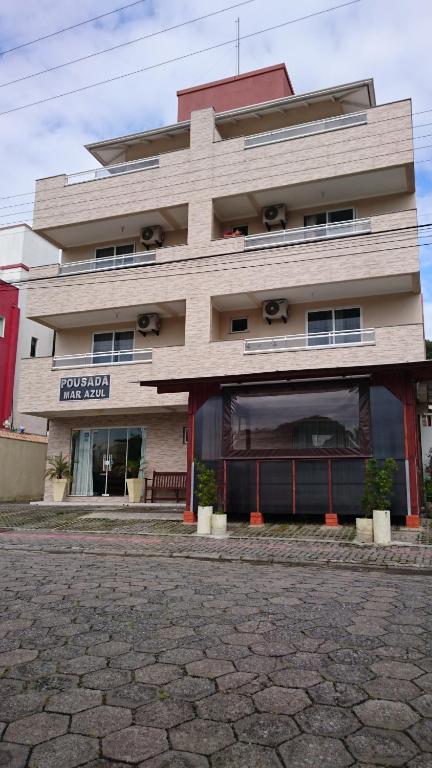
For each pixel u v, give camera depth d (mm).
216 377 14438
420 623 5332
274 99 23469
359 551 10516
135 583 7266
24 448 26516
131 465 21484
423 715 3412
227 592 6715
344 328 20062
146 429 21734
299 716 3396
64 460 22656
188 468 15062
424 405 17797
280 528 13539
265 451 14227
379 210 20547
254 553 10477
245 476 14312
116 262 22672
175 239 23297
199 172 21312
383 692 3736
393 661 4301
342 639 4832
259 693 3721
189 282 20438
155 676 4008
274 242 20562
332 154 19547
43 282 22609
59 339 24141
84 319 22984
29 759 2912
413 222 18016
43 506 20516
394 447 13227
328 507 13523
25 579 7543
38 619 5441
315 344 20141
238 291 19688
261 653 4477
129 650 4555
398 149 18703
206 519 13070
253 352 19047
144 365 20328
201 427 15031
